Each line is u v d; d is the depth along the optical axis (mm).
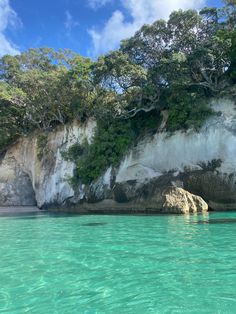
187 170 24719
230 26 27000
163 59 24219
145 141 26906
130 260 9148
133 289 6898
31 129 36562
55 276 7914
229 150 23469
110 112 27391
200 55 23531
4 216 25188
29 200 36844
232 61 25094
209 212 21844
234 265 8367
